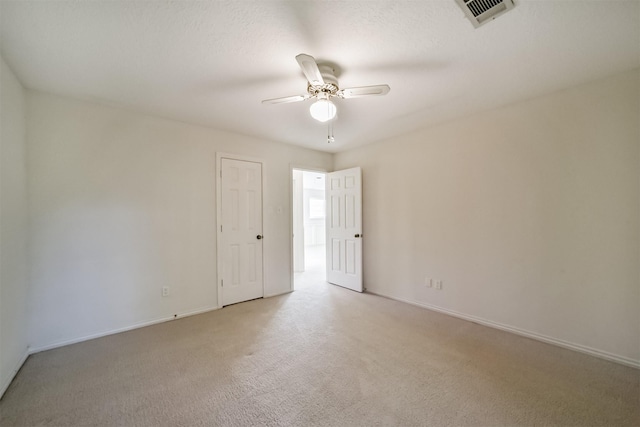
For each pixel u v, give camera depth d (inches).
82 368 80.1
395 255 145.6
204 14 56.5
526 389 70.1
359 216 159.0
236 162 137.9
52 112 92.9
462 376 75.8
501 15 56.9
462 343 95.0
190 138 123.2
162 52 69.9
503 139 105.4
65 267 94.8
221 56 71.7
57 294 93.4
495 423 59.1
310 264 250.1
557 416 60.9
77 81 84.2
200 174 126.0
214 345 94.2
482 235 111.9
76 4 53.2
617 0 53.7
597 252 85.9
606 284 84.4
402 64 76.1
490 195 109.3
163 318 115.3
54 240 92.9
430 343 95.1
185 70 78.5
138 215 109.5
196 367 80.9
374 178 156.5
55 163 93.2
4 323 71.4
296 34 63.1
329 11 55.9
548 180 95.0
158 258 114.3
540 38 65.1
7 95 74.7
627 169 80.8
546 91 92.9
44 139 91.4
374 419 60.4
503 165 105.6
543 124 95.9
